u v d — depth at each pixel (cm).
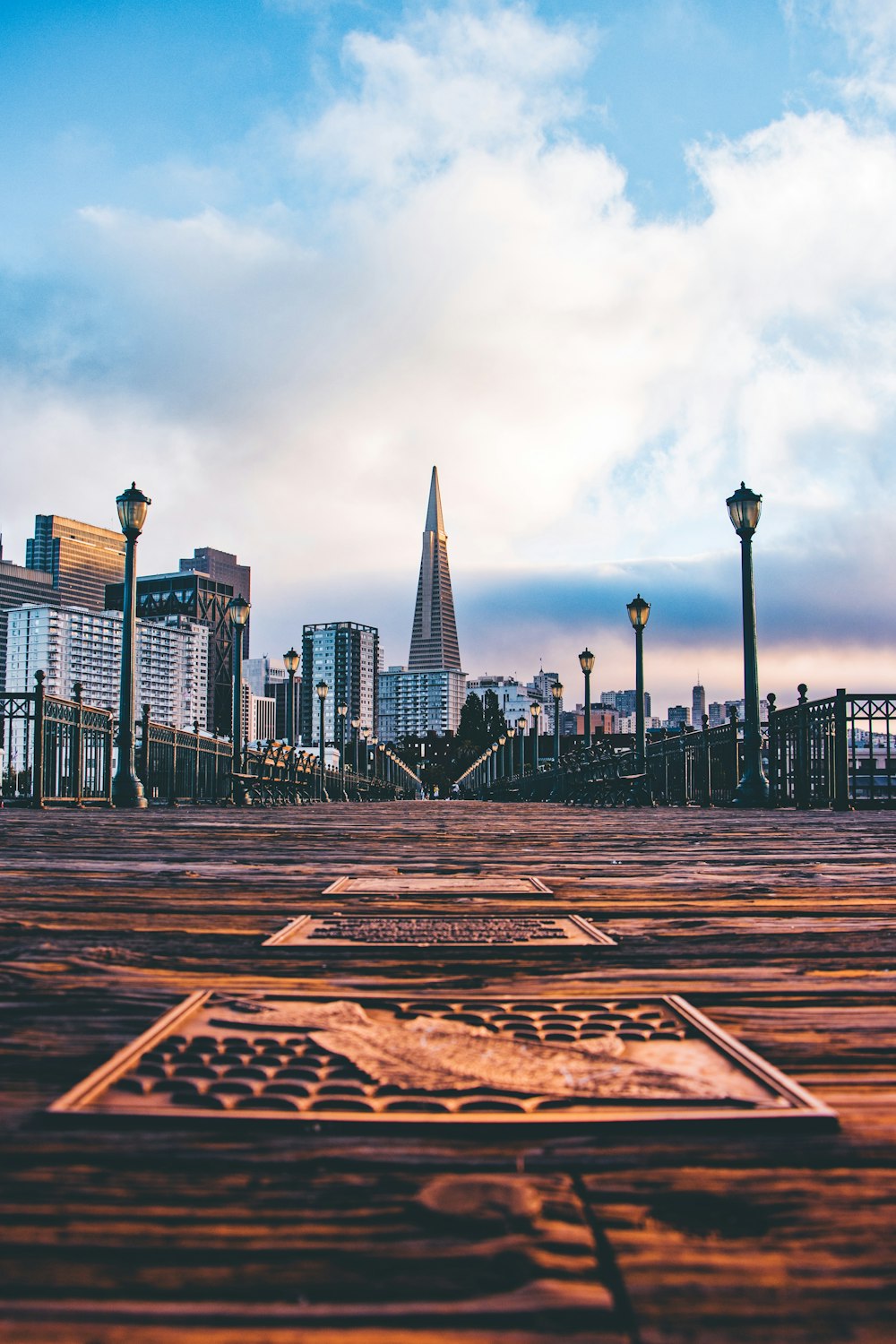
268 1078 181
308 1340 102
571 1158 148
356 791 4919
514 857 664
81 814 1333
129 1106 166
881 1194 137
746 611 1648
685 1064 190
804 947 326
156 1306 108
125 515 1623
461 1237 124
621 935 350
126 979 274
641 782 2025
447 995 251
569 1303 109
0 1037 214
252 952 314
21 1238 123
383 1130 158
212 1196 135
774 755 1745
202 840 826
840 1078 188
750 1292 112
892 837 866
